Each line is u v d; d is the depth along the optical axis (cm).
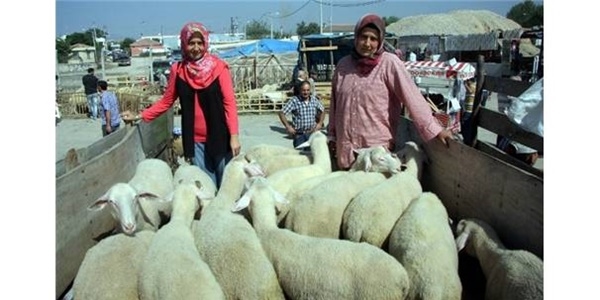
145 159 618
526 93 431
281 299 345
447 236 366
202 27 523
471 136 543
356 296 320
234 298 340
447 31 4053
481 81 532
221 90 532
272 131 1666
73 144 1566
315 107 861
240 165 464
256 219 388
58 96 2372
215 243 358
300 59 2502
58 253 354
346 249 335
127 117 619
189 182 437
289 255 351
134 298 330
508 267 328
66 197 370
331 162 578
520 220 349
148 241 381
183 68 530
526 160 609
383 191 423
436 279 323
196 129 539
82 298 329
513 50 2975
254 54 3197
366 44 475
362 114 498
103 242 370
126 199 386
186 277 307
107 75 4303
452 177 465
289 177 502
